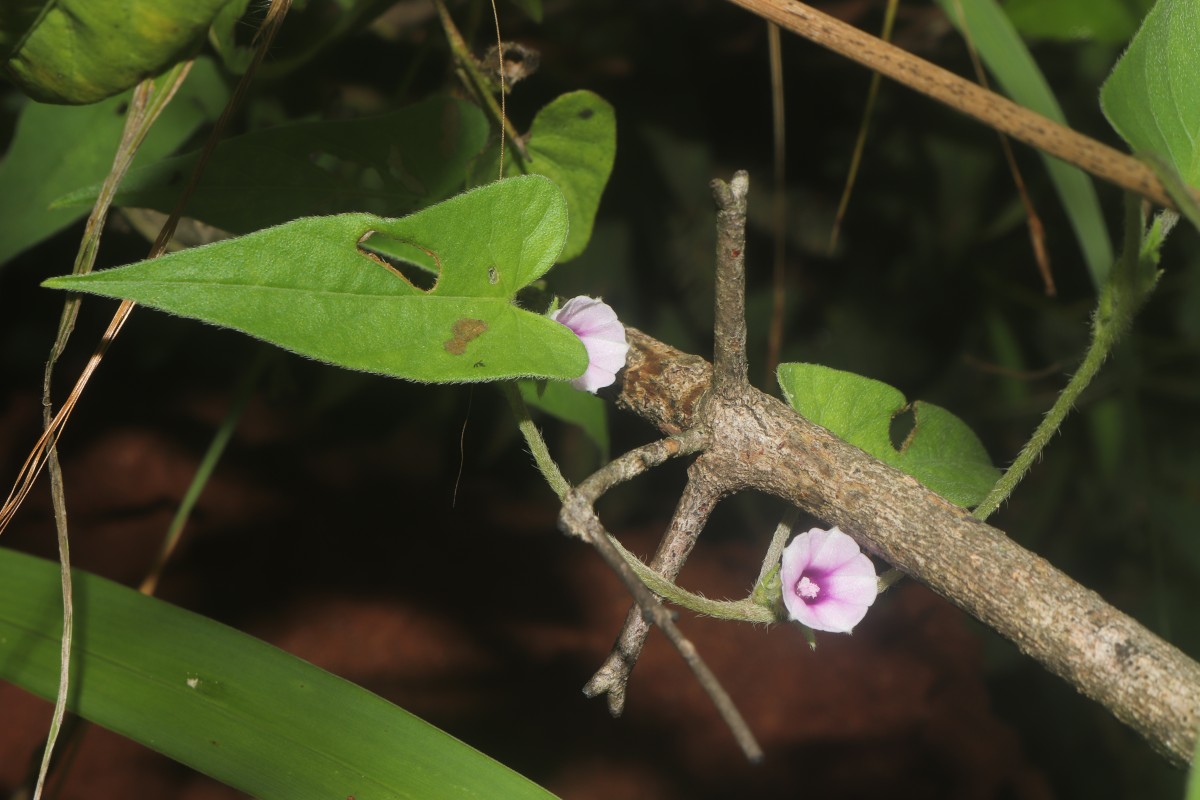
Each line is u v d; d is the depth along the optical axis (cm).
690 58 70
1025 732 67
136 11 37
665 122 71
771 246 78
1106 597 71
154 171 40
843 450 37
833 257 78
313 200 41
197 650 39
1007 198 74
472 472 79
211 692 39
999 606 36
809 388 39
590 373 37
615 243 72
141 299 35
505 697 63
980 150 72
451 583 70
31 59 38
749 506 75
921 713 65
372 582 69
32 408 79
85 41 38
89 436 77
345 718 39
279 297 35
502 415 73
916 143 74
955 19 43
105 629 40
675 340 72
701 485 38
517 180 36
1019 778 65
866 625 69
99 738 57
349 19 45
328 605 67
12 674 39
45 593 40
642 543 74
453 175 41
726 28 69
